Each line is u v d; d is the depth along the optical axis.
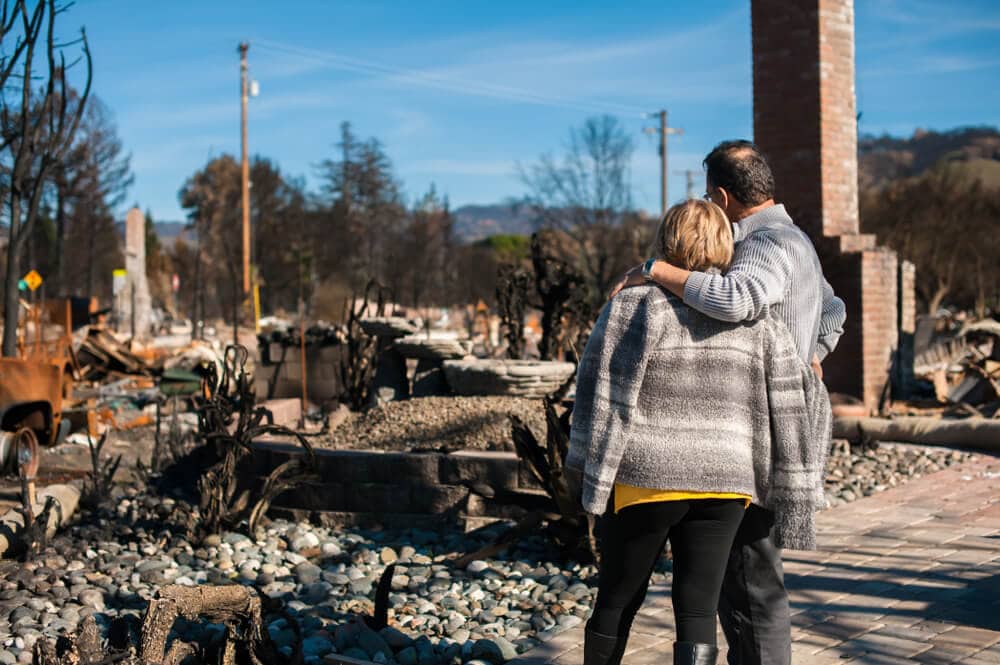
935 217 49.16
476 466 6.74
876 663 3.92
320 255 52.50
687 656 2.96
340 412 8.77
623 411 2.99
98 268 48.84
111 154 35.25
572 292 10.38
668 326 3.01
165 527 6.86
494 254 47.03
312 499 7.09
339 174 57.41
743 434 3.03
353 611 5.15
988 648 4.02
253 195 52.88
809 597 4.84
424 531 6.79
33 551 6.03
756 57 12.29
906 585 4.96
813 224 12.07
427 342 8.91
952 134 152.62
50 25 11.11
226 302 43.28
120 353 18.55
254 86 41.25
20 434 8.56
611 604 3.14
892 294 12.13
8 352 11.25
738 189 3.41
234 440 6.75
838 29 12.07
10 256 11.34
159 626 3.49
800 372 3.08
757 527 3.25
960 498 7.25
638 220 39.06
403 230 52.53
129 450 10.65
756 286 3.00
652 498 3.00
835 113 12.03
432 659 4.44
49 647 3.25
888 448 9.54
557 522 5.86
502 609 5.12
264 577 5.79
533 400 8.13
